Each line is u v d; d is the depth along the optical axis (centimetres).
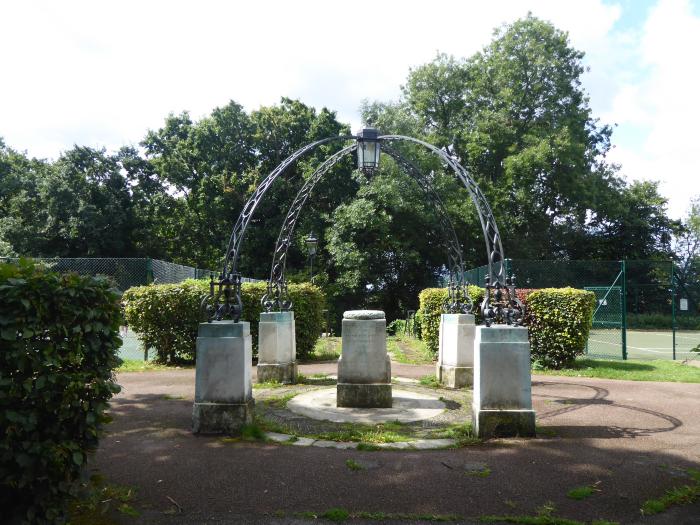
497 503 394
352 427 639
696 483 436
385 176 2955
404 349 1656
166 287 1241
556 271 2083
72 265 1481
